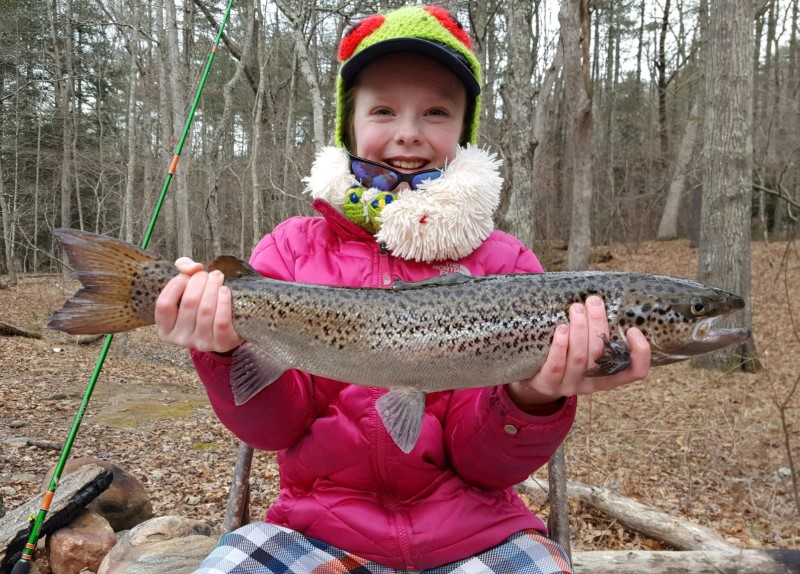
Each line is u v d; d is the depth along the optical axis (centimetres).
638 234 679
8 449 163
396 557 50
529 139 219
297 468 55
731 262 257
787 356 256
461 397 55
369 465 52
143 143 635
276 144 500
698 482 148
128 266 48
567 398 49
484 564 50
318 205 59
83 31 713
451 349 49
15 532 95
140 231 521
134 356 340
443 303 49
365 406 52
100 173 638
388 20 61
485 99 418
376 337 49
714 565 89
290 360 49
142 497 115
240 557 49
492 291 50
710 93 263
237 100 707
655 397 223
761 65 693
